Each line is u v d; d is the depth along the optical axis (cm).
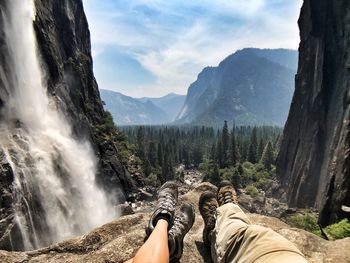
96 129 6931
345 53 5162
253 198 6969
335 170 4225
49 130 4291
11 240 2647
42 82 4641
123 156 8394
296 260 185
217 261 278
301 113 7562
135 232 430
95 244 439
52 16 5841
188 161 15200
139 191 7331
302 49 8000
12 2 4184
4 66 3756
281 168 8644
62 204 3644
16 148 3331
